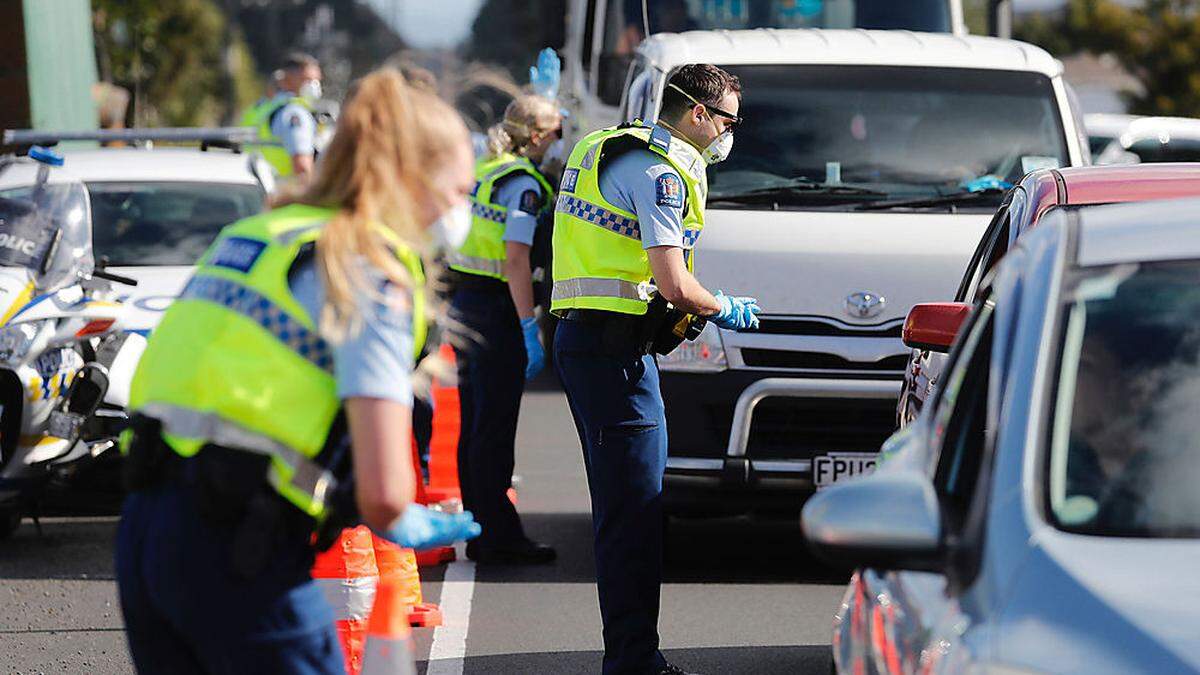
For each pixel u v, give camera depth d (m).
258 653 10.16
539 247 25.52
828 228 25.67
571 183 18.45
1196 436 10.03
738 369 24.78
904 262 25.23
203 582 10.08
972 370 12.05
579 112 44.75
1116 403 10.25
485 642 21.72
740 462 24.72
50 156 27.70
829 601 23.89
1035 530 9.41
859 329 24.92
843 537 9.63
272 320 10.16
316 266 10.19
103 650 21.67
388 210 10.20
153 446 10.24
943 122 27.50
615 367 18.00
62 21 63.97
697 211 18.11
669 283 17.64
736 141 27.12
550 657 21.02
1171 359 10.45
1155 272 11.05
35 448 26.27
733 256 25.27
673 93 18.31
